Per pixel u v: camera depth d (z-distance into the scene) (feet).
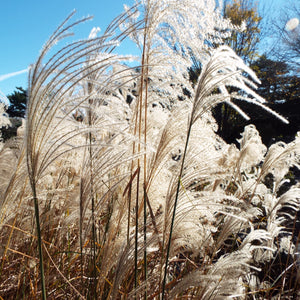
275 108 53.93
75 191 6.46
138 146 5.79
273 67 63.52
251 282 7.79
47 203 8.01
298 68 62.90
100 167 5.07
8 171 5.59
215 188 7.89
